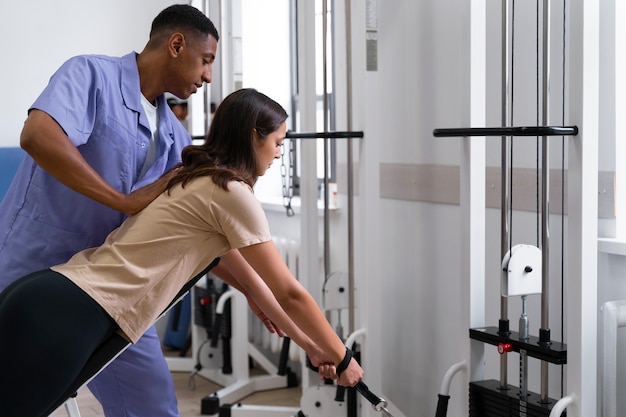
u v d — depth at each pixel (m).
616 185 2.19
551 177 2.33
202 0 3.78
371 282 2.73
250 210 1.82
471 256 2.28
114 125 2.03
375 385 2.76
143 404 2.22
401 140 3.05
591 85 1.91
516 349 2.12
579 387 1.95
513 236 2.51
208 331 3.88
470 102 2.24
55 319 1.74
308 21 2.92
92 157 2.03
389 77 3.11
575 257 1.95
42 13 4.09
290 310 1.88
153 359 2.21
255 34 4.16
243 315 3.67
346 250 3.46
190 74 2.12
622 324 2.03
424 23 2.86
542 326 2.08
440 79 2.78
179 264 1.84
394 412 2.78
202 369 3.98
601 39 2.20
